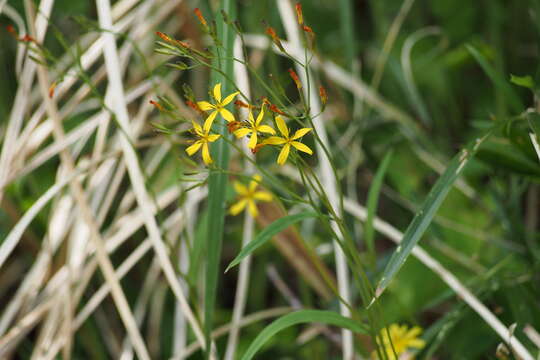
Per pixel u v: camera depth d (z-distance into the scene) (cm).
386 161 68
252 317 77
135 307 85
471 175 83
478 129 91
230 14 68
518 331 71
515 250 76
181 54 61
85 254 76
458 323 75
